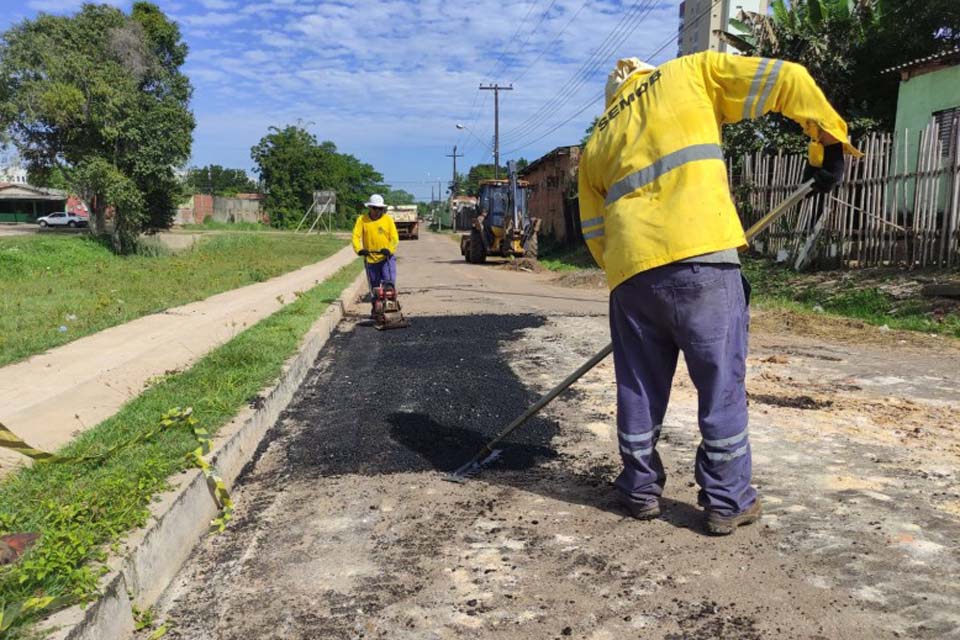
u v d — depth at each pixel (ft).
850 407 16.15
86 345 24.02
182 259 70.33
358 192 283.38
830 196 40.42
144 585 8.39
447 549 9.71
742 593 8.28
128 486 9.70
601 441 14.11
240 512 11.36
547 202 109.19
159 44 109.40
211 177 366.63
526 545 9.74
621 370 10.10
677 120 9.33
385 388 18.85
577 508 10.93
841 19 51.70
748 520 9.91
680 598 8.25
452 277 56.39
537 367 20.89
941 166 34.12
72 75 74.54
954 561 8.79
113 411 15.38
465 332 27.40
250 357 19.03
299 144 225.15
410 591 8.66
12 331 26.25
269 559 9.69
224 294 40.98
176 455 11.34
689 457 12.98
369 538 10.18
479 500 11.41
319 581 9.02
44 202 218.18
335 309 31.48
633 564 9.08
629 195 9.62
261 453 14.11
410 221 163.94
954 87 42.75
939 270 33.55
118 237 78.43
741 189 48.88
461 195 280.31
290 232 191.72
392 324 29.50
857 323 29.43
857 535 9.55
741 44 56.59
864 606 7.88
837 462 12.45
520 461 13.14
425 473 12.71
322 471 13.03
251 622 8.15
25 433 13.91
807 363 21.31
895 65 51.62
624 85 10.42
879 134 43.01
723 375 9.43
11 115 74.38
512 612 8.11
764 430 14.42
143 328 27.58
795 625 7.60
